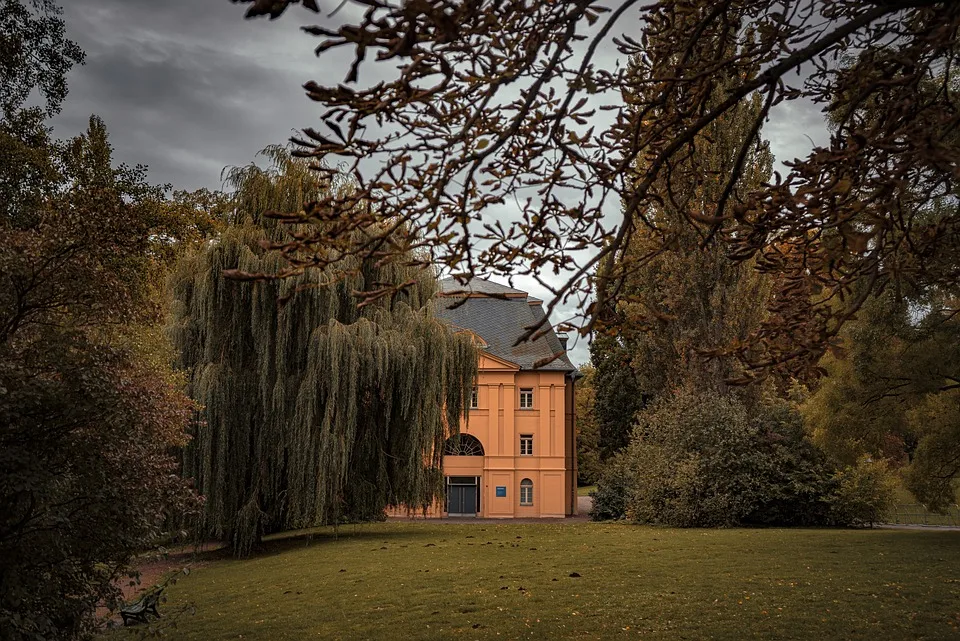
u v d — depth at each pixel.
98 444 7.34
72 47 17.22
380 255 4.09
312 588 13.80
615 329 4.24
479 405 39.34
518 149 4.43
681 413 27.64
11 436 7.17
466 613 11.29
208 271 19.97
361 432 21.47
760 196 4.40
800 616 10.27
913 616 10.05
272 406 19.89
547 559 16.39
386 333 20.95
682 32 4.63
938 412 16.45
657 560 15.68
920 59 4.25
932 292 12.09
